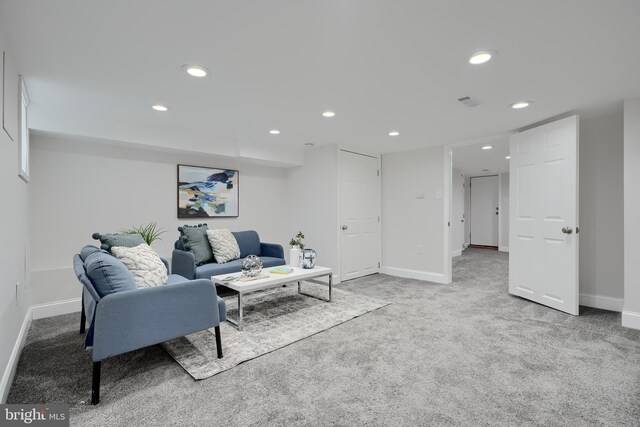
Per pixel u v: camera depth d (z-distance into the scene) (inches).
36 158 121.5
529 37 67.8
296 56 76.7
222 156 165.9
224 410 62.7
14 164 78.7
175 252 141.6
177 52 74.8
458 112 118.9
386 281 179.0
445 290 157.4
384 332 102.3
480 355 85.7
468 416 60.6
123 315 68.3
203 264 143.2
